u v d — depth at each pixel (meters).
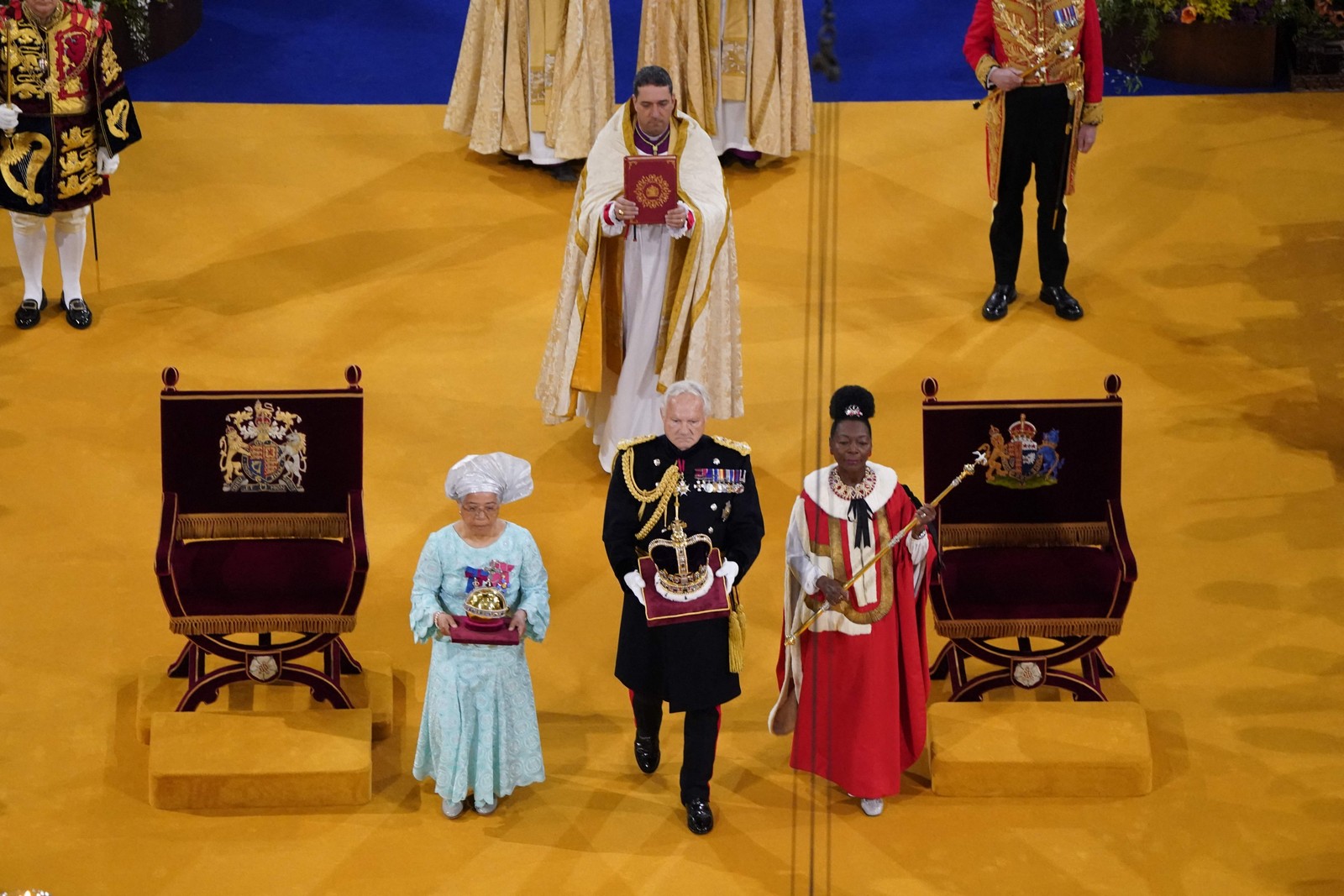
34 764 24.25
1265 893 22.19
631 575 22.80
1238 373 34.22
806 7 45.59
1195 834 23.25
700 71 40.72
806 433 32.16
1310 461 31.56
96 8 34.03
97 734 24.89
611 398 30.80
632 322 30.06
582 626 27.44
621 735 25.30
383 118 44.34
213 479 24.80
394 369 33.94
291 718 24.33
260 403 24.64
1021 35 34.38
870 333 35.44
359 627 27.41
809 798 24.00
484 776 23.16
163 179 40.69
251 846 22.80
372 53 48.34
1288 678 26.33
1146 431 32.44
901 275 37.72
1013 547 25.31
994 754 23.88
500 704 23.14
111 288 36.38
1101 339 35.31
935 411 24.89
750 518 23.03
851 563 22.86
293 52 48.06
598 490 30.75
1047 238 35.88
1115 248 38.75
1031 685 25.08
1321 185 40.97
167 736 23.83
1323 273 37.56
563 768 24.53
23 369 33.47
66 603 27.48
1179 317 36.16
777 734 24.39
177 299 36.06
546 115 40.84
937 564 23.91
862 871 22.52
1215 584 28.42
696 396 22.83
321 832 23.12
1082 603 24.52
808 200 40.34
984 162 42.06
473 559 23.08
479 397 33.25
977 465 24.94
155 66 46.72
